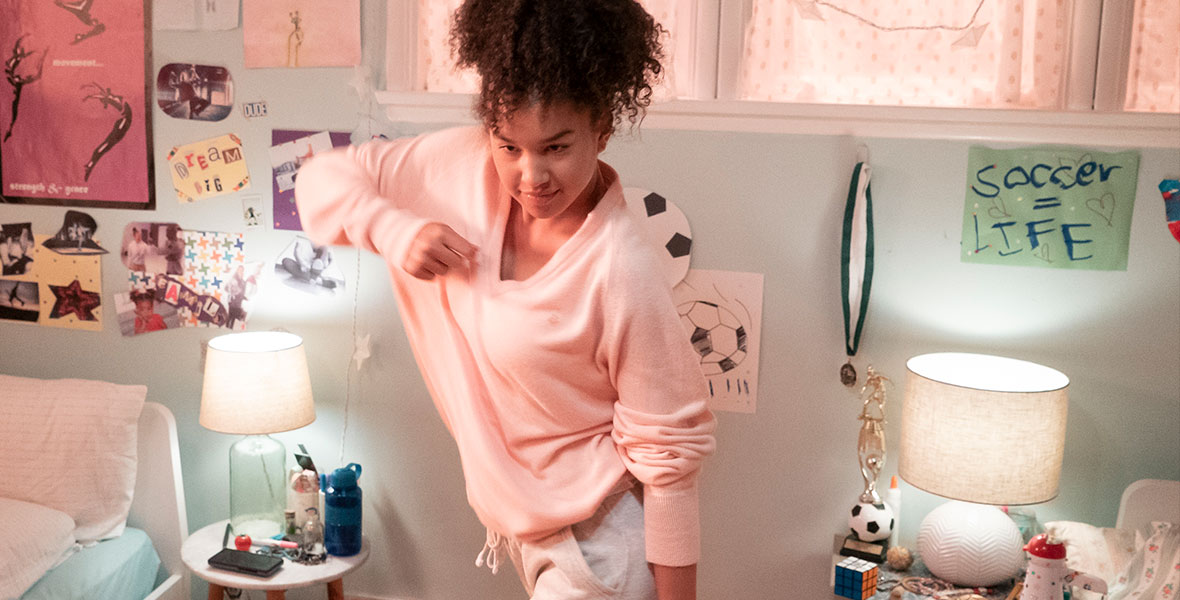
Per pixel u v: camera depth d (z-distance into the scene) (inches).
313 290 98.7
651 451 35.5
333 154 39.1
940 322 87.4
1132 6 79.4
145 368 103.9
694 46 86.9
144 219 101.1
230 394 90.0
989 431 75.1
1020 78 82.7
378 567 102.0
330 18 93.3
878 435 85.6
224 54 96.3
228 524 95.7
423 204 37.9
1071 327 85.3
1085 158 82.4
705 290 90.4
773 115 85.4
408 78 92.3
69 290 104.0
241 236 99.3
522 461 37.5
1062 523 82.8
